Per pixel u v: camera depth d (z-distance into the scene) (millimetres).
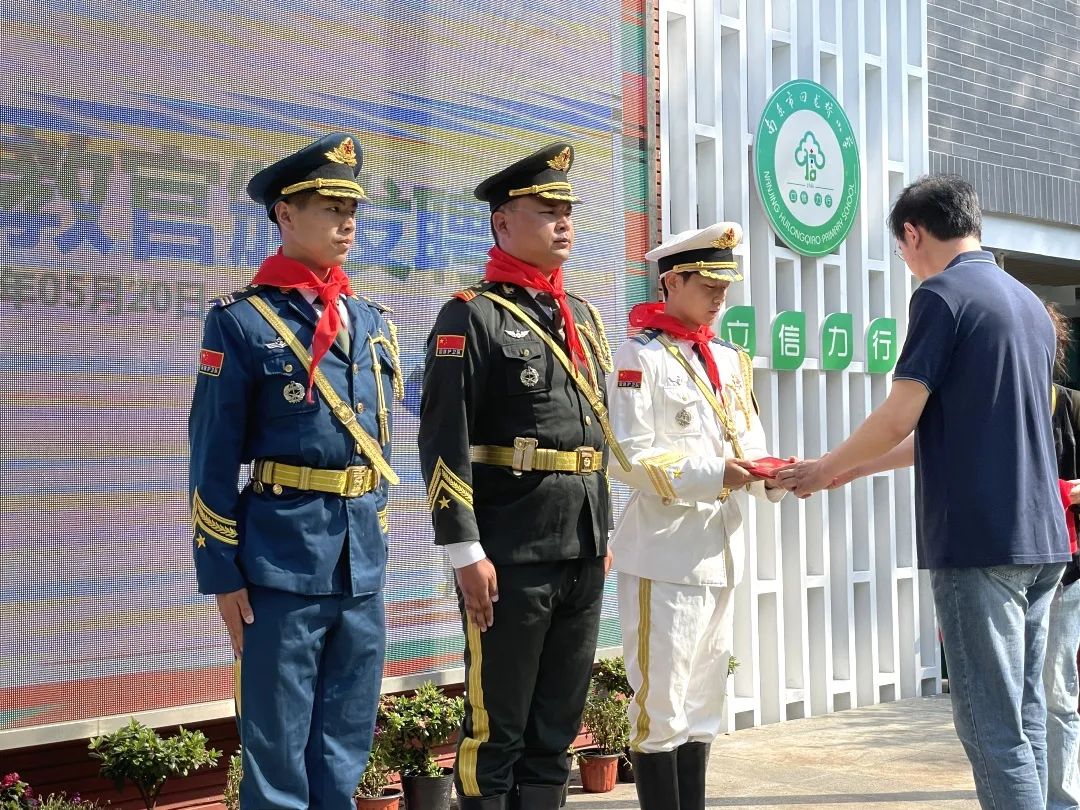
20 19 3873
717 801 4754
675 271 4004
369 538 3271
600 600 3553
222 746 4453
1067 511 4051
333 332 3219
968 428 3250
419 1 4801
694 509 3912
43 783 4035
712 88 6039
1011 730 3209
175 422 4180
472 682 3383
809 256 6426
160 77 4145
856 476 4176
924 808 4633
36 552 3881
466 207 4941
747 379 4242
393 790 4617
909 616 6906
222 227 4281
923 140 7082
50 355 3914
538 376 3385
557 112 5262
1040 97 8000
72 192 3965
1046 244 8008
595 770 4996
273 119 4402
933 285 3344
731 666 5734
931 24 7316
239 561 3141
